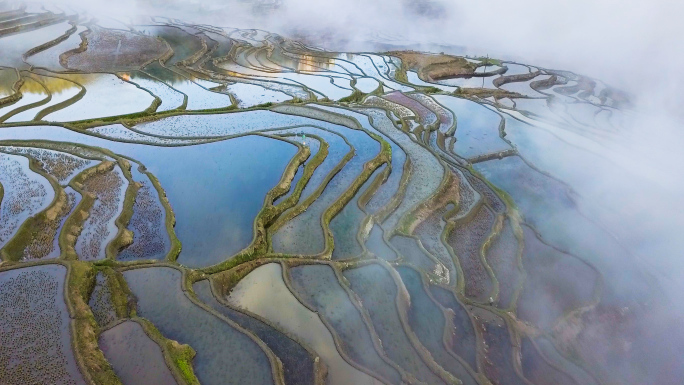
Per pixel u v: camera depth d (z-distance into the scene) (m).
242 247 20.69
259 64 54.19
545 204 28.12
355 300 18.11
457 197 27.08
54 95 38.31
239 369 14.52
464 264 22.27
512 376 16.41
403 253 22.20
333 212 24.27
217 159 28.42
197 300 17.03
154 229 21.77
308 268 19.89
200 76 47.34
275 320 16.92
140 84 43.12
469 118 39.91
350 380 14.76
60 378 13.32
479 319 18.66
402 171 28.89
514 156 33.59
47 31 58.94
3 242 19.27
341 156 29.58
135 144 30.06
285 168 27.03
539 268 22.61
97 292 17.36
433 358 16.41
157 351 14.66
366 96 43.31
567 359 17.62
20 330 14.85
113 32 62.38
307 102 39.66
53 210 21.59
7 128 31.33
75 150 28.39
